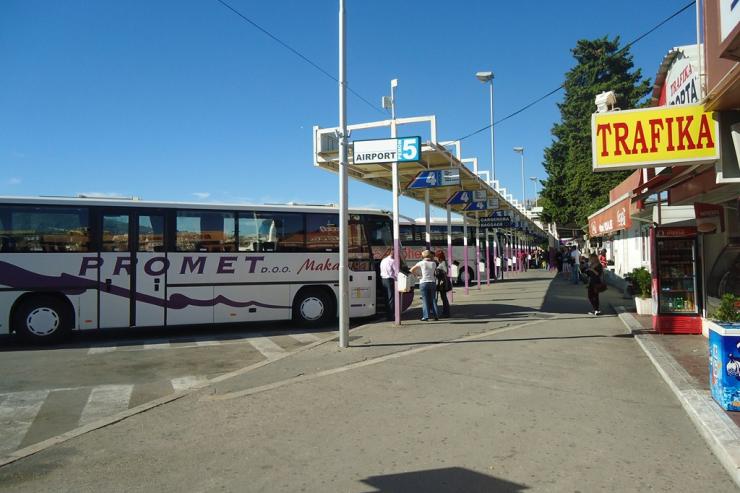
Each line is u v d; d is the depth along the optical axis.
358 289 14.06
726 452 4.65
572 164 49.41
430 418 6.12
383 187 18.95
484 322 13.66
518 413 6.26
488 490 4.29
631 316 13.77
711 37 6.80
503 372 8.27
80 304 11.62
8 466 4.94
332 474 4.65
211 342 11.71
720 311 7.82
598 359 9.12
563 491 4.25
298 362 9.12
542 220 57.66
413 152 11.32
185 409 6.63
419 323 13.59
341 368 8.65
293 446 5.33
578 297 20.44
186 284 12.46
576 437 5.44
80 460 5.06
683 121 7.32
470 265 30.34
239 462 4.96
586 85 51.41
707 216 10.23
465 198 19.09
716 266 10.70
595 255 14.97
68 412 6.75
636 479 4.44
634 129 7.48
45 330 11.40
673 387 7.02
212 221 12.80
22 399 7.31
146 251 12.19
